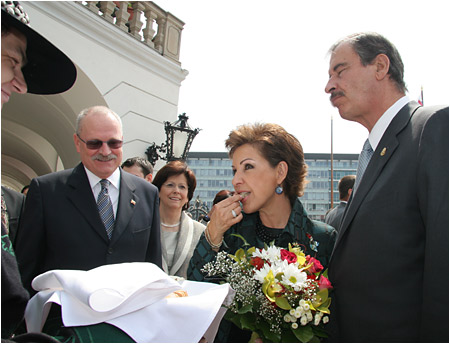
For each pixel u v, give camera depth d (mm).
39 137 9266
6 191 2307
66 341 893
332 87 1488
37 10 3822
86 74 4250
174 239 2650
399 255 1184
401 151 1246
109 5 4688
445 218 1034
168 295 1099
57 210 1775
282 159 1521
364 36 1448
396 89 1429
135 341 903
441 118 1156
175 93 5410
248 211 1510
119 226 1842
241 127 1592
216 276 1457
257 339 1214
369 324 1220
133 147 4723
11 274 863
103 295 932
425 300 1057
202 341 1112
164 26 5387
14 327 896
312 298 1201
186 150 4453
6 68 1006
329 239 1589
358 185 1484
